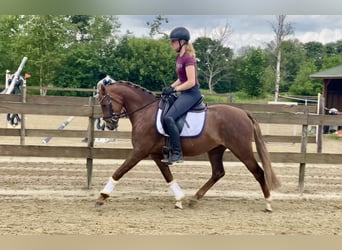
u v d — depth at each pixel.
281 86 35.16
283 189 7.07
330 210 5.88
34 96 9.98
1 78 32.78
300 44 38.34
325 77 20.03
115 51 34.31
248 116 5.70
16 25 32.88
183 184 7.20
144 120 5.57
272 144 12.47
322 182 7.82
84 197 6.12
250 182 7.53
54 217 5.13
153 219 5.20
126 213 5.41
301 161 6.80
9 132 9.24
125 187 6.84
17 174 7.49
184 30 5.42
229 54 38.75
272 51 33.72
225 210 5.72
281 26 30.25
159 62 33.12
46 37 30.94
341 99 20.77
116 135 8.12
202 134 5.47
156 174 7.96
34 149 6.42
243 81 34.62
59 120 18.92
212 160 5.91
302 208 5.95
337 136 16.03
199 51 37.94
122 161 9.02
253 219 5.34
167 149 5.45
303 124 6.80
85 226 4.84
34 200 5.86
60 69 33.12
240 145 5.52
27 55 30.83
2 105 6.27
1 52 32.50
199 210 5.68
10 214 5.19
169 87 5.49
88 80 33.59
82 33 34.94
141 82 33.31
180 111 5.41
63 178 7.30
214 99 31.52
